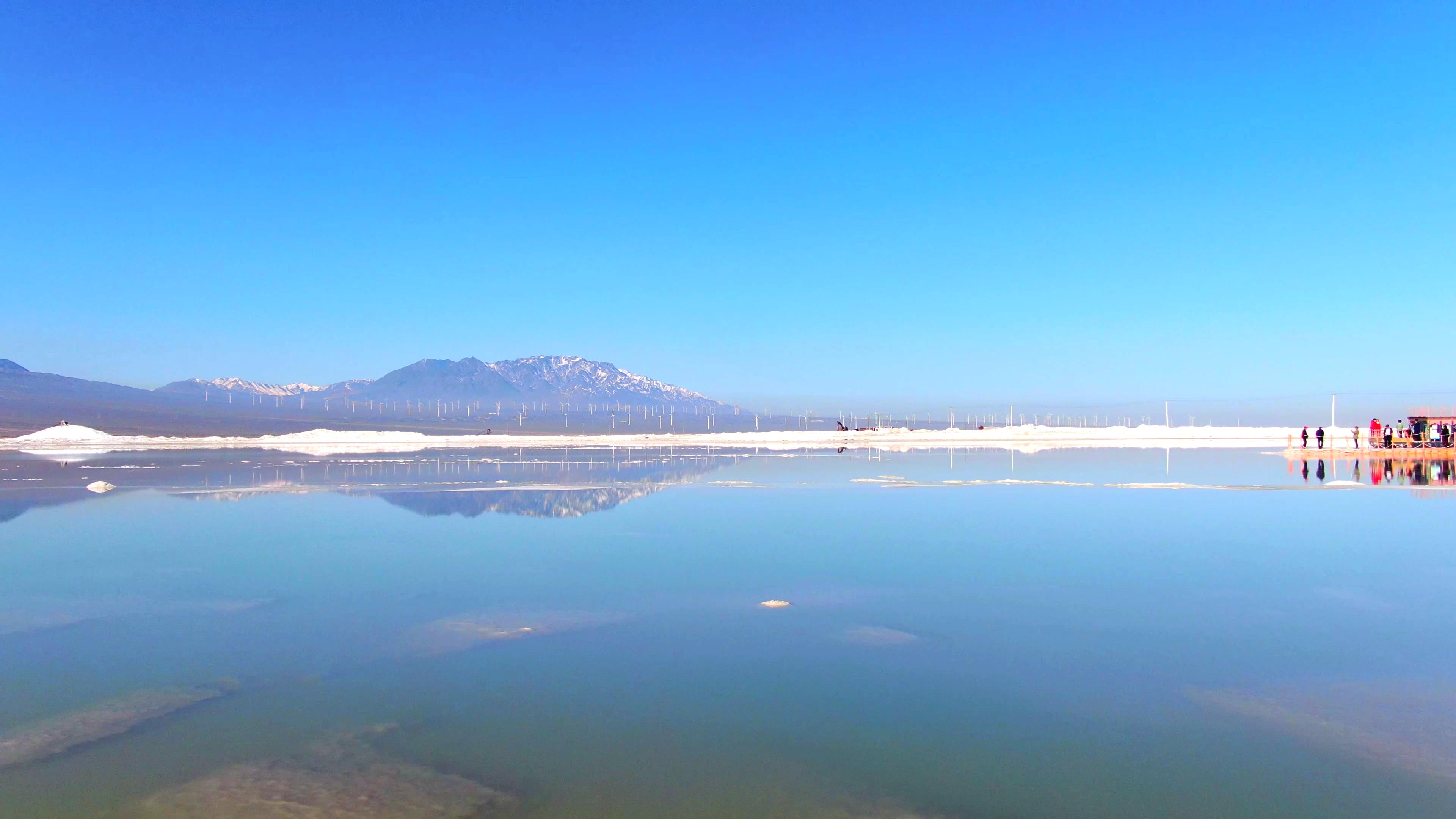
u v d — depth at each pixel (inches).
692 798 296.4
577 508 1082.1
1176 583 623.2
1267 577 642.2
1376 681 408.2
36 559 729.0
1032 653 453.7
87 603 566.9
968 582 627.8
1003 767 319.0
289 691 400.5
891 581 631.8
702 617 530.6
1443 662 436.1
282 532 881.5
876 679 413.4
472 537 845.8
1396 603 561.0
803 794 298.7
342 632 497.0
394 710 377.4
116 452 2635.3
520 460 2175.2
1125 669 426.6
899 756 328.8
